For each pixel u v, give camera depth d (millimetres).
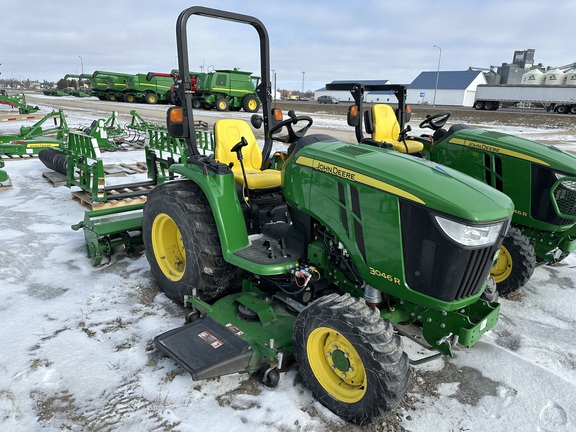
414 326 3191
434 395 2506
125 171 7691
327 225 2557
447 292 2164
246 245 2957
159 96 28422
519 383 2604
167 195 3268
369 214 2312
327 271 2752
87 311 3248
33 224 5086
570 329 3236
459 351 2926
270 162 3916
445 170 2432
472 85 55406
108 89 29797
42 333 2951
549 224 3719
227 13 3324
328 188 2518
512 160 3859
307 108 30703
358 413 2193
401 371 2098
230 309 2943
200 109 24906
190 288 3182
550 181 3652
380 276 2340
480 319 2525
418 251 2174
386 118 5414
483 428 2262
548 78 40562
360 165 2393
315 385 2385
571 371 2746
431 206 2094
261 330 2715
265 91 3766
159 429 2186
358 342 2125
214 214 2914
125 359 2705
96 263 3953
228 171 3010
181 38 3127
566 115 27750
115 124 14781
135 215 4422
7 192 6469
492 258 2244
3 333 2932
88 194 5930
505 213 2156
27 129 8758
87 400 2369
